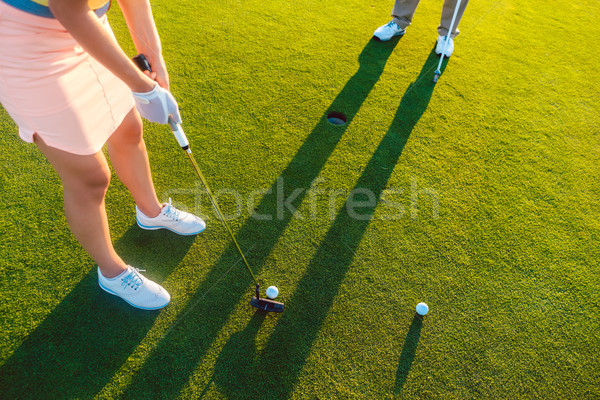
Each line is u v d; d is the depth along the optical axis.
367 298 2.09
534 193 2.64
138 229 2.27
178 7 3.78
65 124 1.32
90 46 1.12
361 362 1.88
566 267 2.29
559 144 2.97
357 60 3.49
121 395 1.69
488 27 4.02
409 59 3.57
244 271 2.15
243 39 3.54
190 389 1.73
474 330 2.02
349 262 2.22
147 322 1.92
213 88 3.08
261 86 3.15
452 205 2.53
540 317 2.09
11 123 2.66
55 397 1.67
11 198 2.28
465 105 3.18
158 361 1.80
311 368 1.84
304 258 2.22
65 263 2.07
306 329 1.96
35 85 1.20
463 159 2.80
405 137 2.91
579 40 3.97
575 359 1.96
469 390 1.84
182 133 1.67
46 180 2.38
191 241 2.25
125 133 1.71
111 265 1.80
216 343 1.88
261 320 1.97
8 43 1.11
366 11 4.08
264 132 2.84
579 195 2.66
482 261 2.28
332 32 3.75
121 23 3.50
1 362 1.74
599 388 1.88
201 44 3.43
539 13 4.30
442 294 2.14
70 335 1.84
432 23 4.04
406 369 1.87
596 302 2.17
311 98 3.11
